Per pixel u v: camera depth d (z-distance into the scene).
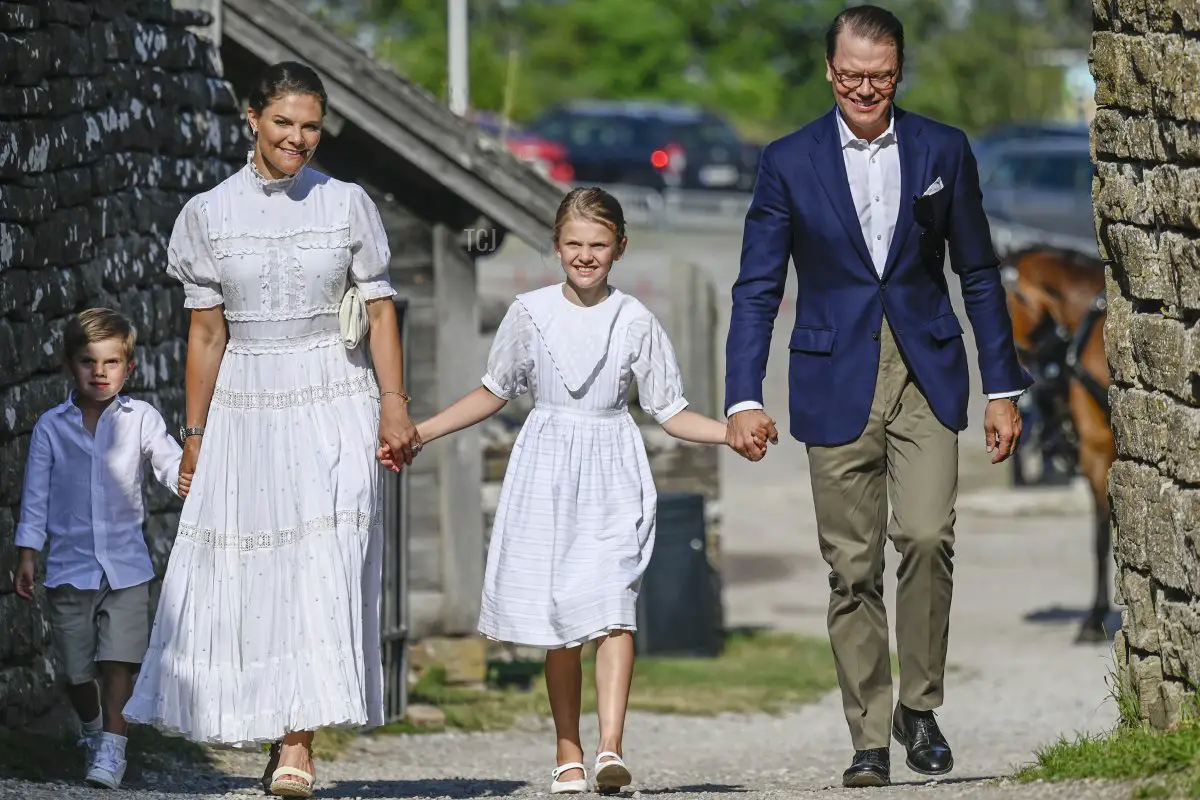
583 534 23.42
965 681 46.53
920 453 23.25
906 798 21.00
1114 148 23.11
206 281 22.81
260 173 22.64
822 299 23.56
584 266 23.34
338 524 22.50
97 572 24.72
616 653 23.33
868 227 23.30
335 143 45.22
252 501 22.56
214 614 22.56
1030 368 53.91
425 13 160.12
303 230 22.58
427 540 46.03
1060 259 54.00
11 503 26.12
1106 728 38.22
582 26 198.25
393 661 38.44
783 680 47.31
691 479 56.06
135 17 31.89
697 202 130.62
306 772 22.64
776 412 90.81
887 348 23.36
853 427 23.23
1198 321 21.00
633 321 23.58
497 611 23.56
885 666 23.91
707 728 40.81
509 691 44.75
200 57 35.28
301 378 22.66
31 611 26.72
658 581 51.66
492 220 45.38
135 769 27.17
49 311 27.53
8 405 25.89
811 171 23.36
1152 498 22.30
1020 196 107.12
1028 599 60.75
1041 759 22.31
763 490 82.69
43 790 22.39
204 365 23.19
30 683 26.61
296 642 22.31
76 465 24.88
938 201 23.14
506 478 23.83
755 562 69.12
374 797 25.52
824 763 34.06
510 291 98.62
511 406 54.91
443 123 43.69
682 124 131.75
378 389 23.28
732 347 23.58
